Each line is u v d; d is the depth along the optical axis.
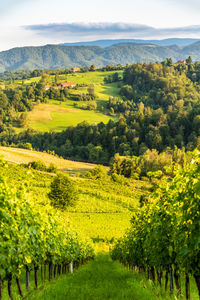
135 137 158.12
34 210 9.27
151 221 8.98
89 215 56.12
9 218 6.88
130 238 15.30
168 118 166.75
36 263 9.08
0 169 7.07
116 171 112.94
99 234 44.19
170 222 7.59
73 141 170.75
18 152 128.00
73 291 8.12
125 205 65.31
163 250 7.96
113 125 177.00
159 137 148.75
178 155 110.44
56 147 165.12
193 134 149.75
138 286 8.84
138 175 110.38
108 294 8.02
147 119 172.00
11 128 197.88
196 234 5.48
